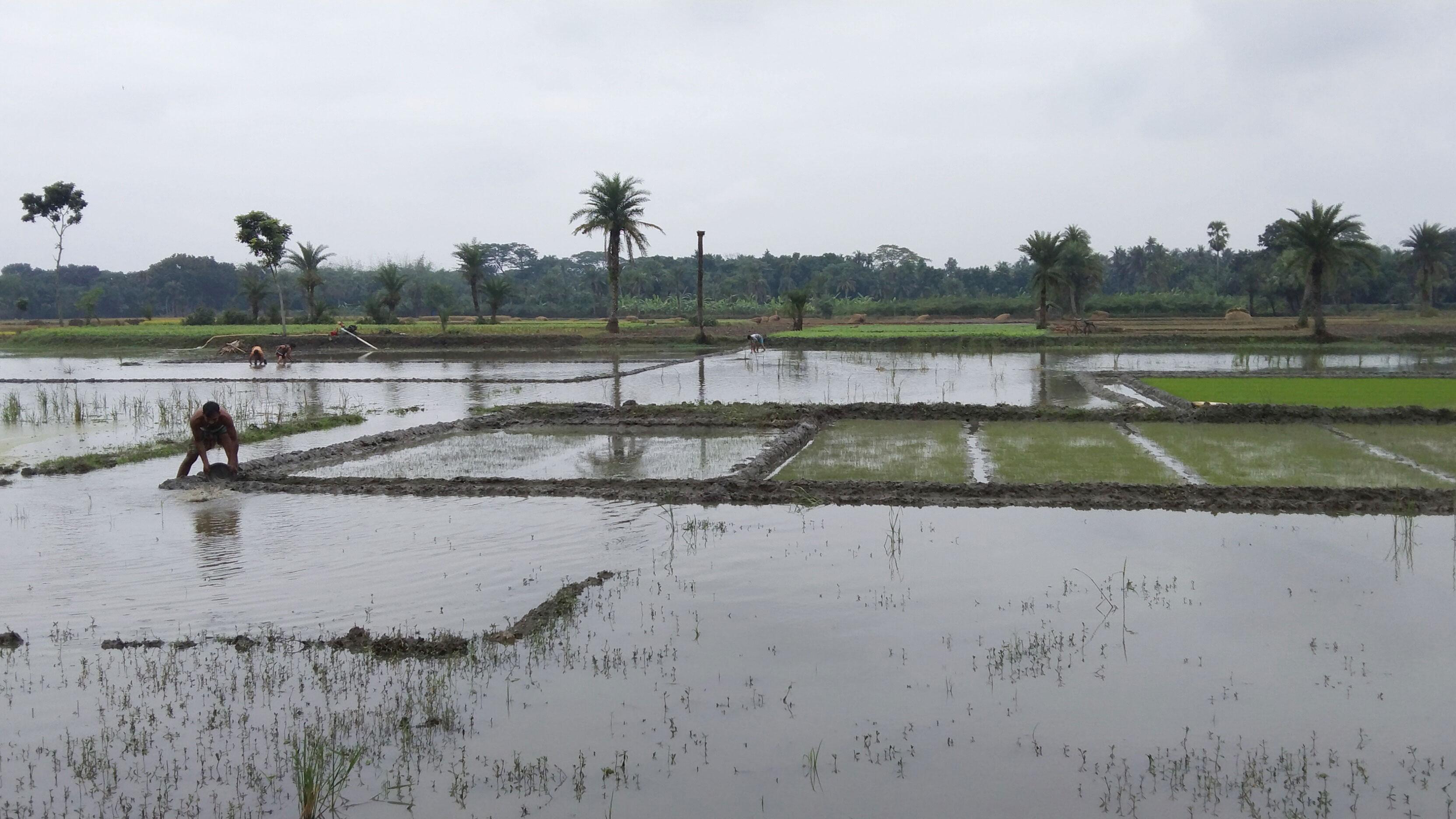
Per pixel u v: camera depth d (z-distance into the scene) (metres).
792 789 7.11
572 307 120.44
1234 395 29.69
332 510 15.56
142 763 7.58
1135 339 56.12
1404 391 30.58
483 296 125.19
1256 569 11.89
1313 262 56.94
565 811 6.85
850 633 9.95
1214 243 123.00
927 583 11.48
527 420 26.19
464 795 7.07
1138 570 11.90
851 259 148.12
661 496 16.11
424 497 16.44
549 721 8.15
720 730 7.97
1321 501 15.08
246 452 21.75
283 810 6.92
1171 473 17.77
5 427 26.64
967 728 7.96
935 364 45.56
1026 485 16.20
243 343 62.72
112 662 9.47
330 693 8.74
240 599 11.20
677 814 6.80
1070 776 7.25
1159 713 8.19
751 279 132.00
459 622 10.43
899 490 16.23
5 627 10.38
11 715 8.37
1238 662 9.14
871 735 7.88
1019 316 100.62
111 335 69.62
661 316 109.56
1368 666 9.03
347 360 53.75
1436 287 92.38
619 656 9.43
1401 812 6.75
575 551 12.98
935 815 6.76
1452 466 18.30
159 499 16.53
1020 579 11.59
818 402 30.73
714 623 10.27
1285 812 6.76
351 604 11.02
